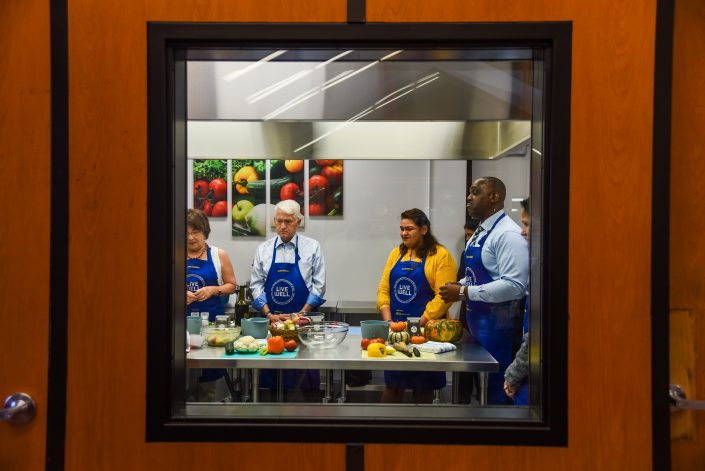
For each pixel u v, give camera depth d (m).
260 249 3.20
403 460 1.27
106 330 1.27
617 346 1.25
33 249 1.27
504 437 1.26
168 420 1.28
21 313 1.27
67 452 1.27
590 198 1.25
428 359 1.92
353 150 2.51
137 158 1.26
